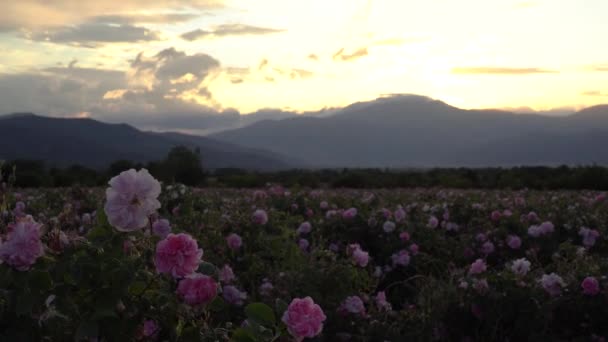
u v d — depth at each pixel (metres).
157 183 2.40
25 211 7.77
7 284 2.32
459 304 4.54
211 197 11.73
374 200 11.65
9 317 2.35
